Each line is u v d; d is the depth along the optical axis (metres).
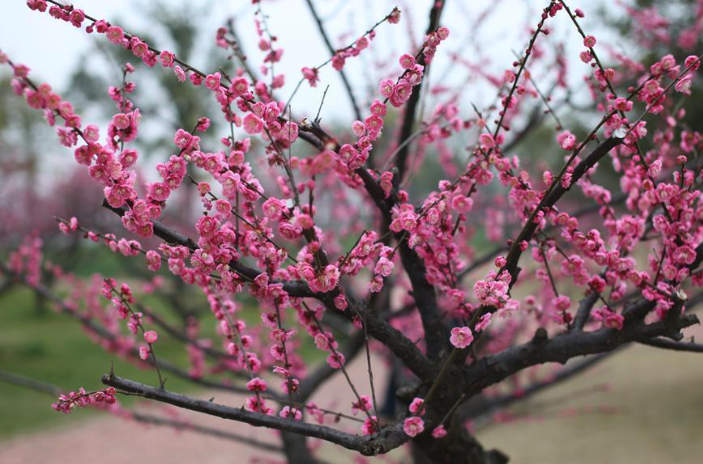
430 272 1.78
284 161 1.47
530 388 4.15
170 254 1.45
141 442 8.58
